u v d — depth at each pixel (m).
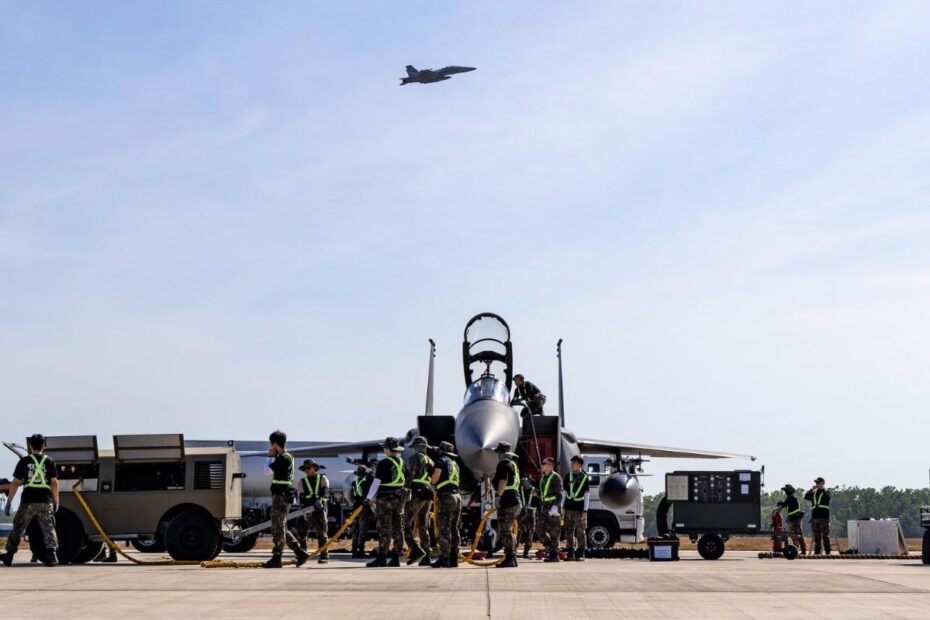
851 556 25.17
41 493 18.50
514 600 11.94
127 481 20.28
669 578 15.49
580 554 22.62
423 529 20.05
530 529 23.34
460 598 12.14
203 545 19.62
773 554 24.92
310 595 12.48
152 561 19.81
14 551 18.62
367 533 26.22
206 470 19.94
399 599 12.00
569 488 22.59
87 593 12.71
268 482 37.94
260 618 10.15
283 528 18.44
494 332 26.61
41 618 10.16
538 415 26.44
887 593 13.07
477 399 24.77
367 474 24.28
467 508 26.66
